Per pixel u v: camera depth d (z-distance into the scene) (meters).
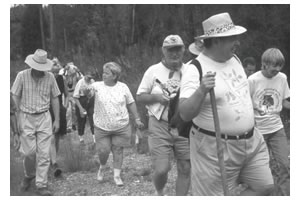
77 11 29.00
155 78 5.70
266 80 5.93
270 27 11.29
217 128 3.96
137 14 26.38
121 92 7.09
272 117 5.97
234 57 4.36
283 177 5.75
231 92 4.09
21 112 6.75
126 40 25.20
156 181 5.69
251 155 4.23
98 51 22.38
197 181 4.24
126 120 7.09
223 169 3.99
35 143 6.80
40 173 6.77
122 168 8.20
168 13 20.61
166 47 5.64
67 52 25.75
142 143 9.51
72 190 6.99
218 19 4.12
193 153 4.27
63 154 9.17
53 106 7.15
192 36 15.11
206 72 4.10
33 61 6.63
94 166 8.30
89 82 10.19
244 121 4.11
